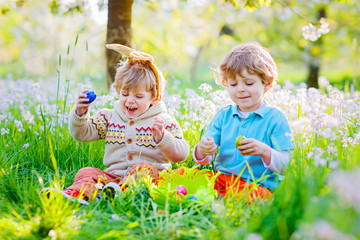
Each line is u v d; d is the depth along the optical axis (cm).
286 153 289
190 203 234
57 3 545
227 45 1424
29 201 246
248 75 296
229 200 242
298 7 1098
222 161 317
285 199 188
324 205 146
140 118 316
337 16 1181
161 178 287
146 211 236
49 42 1650
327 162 271
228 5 564
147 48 865
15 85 709
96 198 264
